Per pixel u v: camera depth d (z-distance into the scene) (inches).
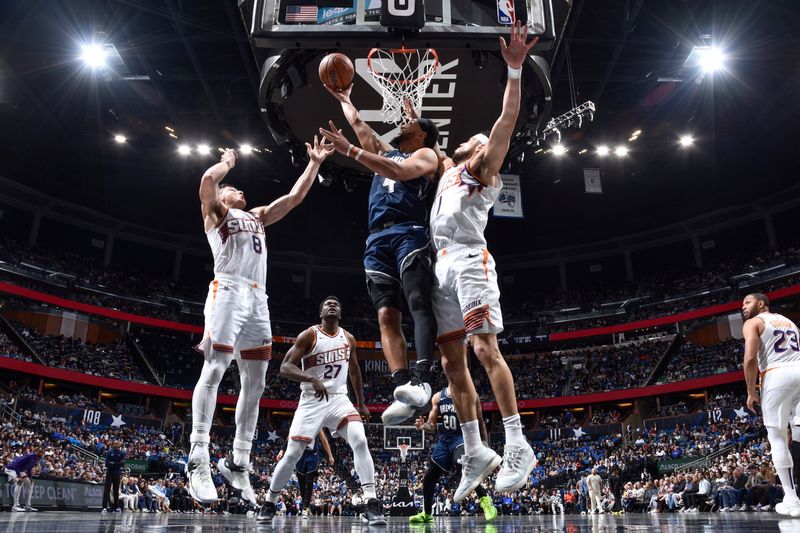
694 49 958.4
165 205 1507.1
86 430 1045.2
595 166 1323.8
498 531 139.9
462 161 159.2
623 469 981.8
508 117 143.8
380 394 1480.1
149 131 1217.4
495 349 141.9
